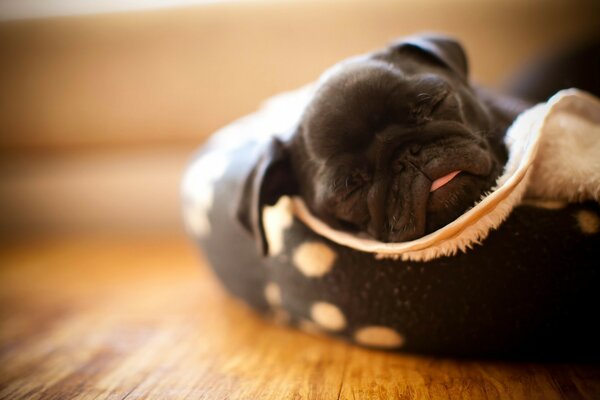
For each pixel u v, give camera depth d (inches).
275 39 26.9
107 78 28.9
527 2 24.7
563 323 13.4
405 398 13.0
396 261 14.0
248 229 15.8
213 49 27.6
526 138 13.8
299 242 15.5
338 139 14.4
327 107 14.7
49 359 16.9
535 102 20.1
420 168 13.4
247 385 14.3
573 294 13.1
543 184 13.8
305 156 15.1
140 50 28.2
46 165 31.8
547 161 13.9
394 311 14.3
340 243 14.7
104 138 30.0
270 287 17.1
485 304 13.5
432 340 14.3
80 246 30.7
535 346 13.8
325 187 14.3
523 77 21.8
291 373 14.7
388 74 14.4
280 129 17.0
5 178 32.2
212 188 18.2
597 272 13.1
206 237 19.0
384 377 14.0
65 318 20.1
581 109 15.1
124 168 31.1
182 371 15.4
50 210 32.4
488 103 16.6
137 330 18.5
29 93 29.9
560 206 13.5
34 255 29.5
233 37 27.3
